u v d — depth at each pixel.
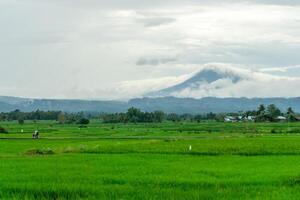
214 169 37.56
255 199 24.84
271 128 152.75
